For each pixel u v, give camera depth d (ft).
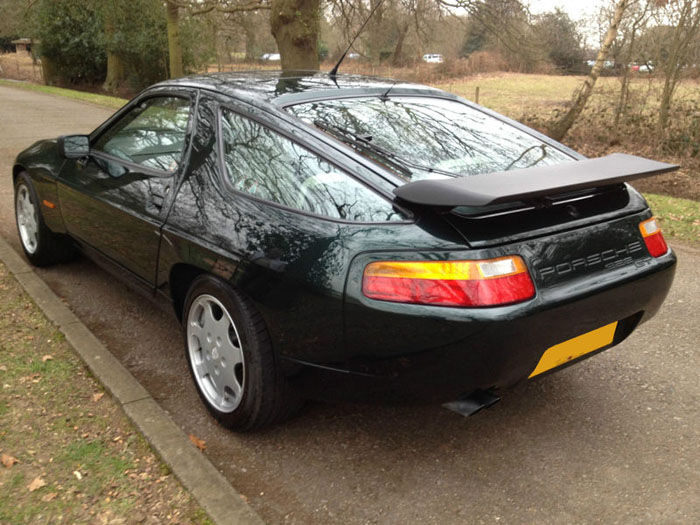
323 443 8.94
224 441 8.93
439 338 6.97
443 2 47.19
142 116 11.60
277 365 8.27
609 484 8.14
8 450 8.27
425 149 8.90
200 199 9.28
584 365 11.39
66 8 109.29
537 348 7.34
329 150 8.30
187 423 9.33
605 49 40.60
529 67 59.16
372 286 7.16
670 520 7.48
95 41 106.63
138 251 10.54
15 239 17.35
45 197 13.76
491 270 6.97
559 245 7.52
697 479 8.23
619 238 8.18
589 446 8.95
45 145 14.78
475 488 8.06
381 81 11.27
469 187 6.98
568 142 43.34
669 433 9.28
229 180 9.11
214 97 10.04
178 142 10.32
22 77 142.41
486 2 46.37
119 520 7.14
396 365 7.27
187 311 9.43
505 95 74.23
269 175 8.63
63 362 10.52
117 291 13.98
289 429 9.25
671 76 39.32
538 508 7.70
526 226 7.47
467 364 7.07
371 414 9.68
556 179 7.45
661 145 39.14
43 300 12.74
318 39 49.70
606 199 8.54
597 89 44.14
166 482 7.78
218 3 51.90
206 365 9.33
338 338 7.48
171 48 64.49
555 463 8.57
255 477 8.20
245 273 8.11
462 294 6.90
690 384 10.71
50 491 7.56
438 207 7.09
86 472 7.91
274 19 45.65
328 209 7.84
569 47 55.88
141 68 106.73
